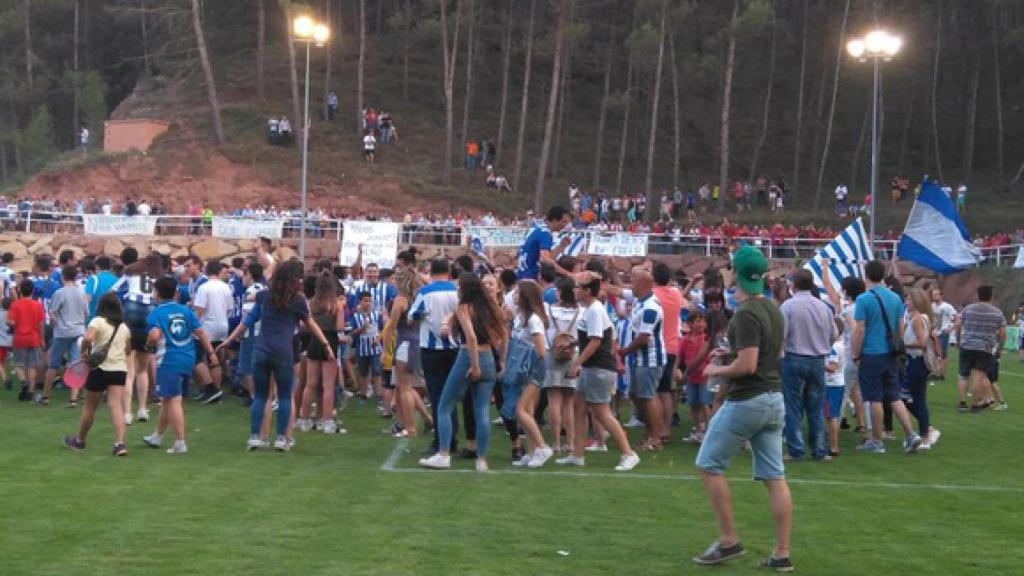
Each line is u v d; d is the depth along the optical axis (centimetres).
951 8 6944
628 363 1499
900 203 6222
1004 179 6919
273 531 849
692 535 877
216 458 1204
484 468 1155
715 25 6369
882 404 1452
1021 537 895
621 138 6656
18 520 873
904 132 6806
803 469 1234
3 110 6638
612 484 1098
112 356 1207
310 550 793
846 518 959
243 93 6162
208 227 4250
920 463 1291
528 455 1216
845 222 5559
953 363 2780
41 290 1880
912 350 1399
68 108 6931
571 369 1201
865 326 1348
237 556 771
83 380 1226
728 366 776
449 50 6844
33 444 1277
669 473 1174
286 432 1277
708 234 4372
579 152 6456
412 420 1409
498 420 1590
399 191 5406
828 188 6619
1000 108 6681
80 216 4019
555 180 6050
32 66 6644
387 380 1600
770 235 4334
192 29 6406
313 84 6388
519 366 1215
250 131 5712
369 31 7244
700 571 768
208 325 1712
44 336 1747
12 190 5038
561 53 5731
